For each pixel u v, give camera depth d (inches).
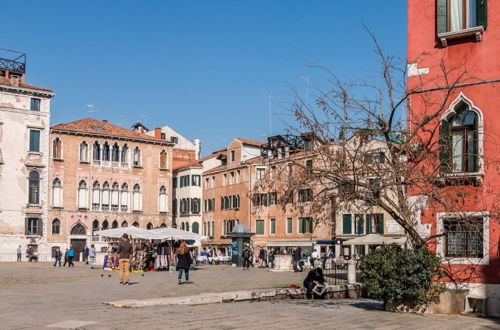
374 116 689.6
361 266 708.0
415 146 721.6
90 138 2847.0
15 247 2564.0
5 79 2596.0
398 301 690.2
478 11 738.2
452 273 726.5
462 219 706.2
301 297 900.6
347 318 617.3
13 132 2591.0
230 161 3112.7
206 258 2549.2
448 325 585.9
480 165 716.0
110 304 671.1
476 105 728.3
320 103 695.7
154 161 3051.2
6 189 2559.1
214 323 543.2
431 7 775.7
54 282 1125.7
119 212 2910.9
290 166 727.7
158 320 550.6
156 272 1565.0
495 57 726.5
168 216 3073.3
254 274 1515.7
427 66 766.5
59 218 2726.4
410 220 697.0
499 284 700.0
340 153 700.0
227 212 3078.2
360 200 712.4
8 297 780.0
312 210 709.9
